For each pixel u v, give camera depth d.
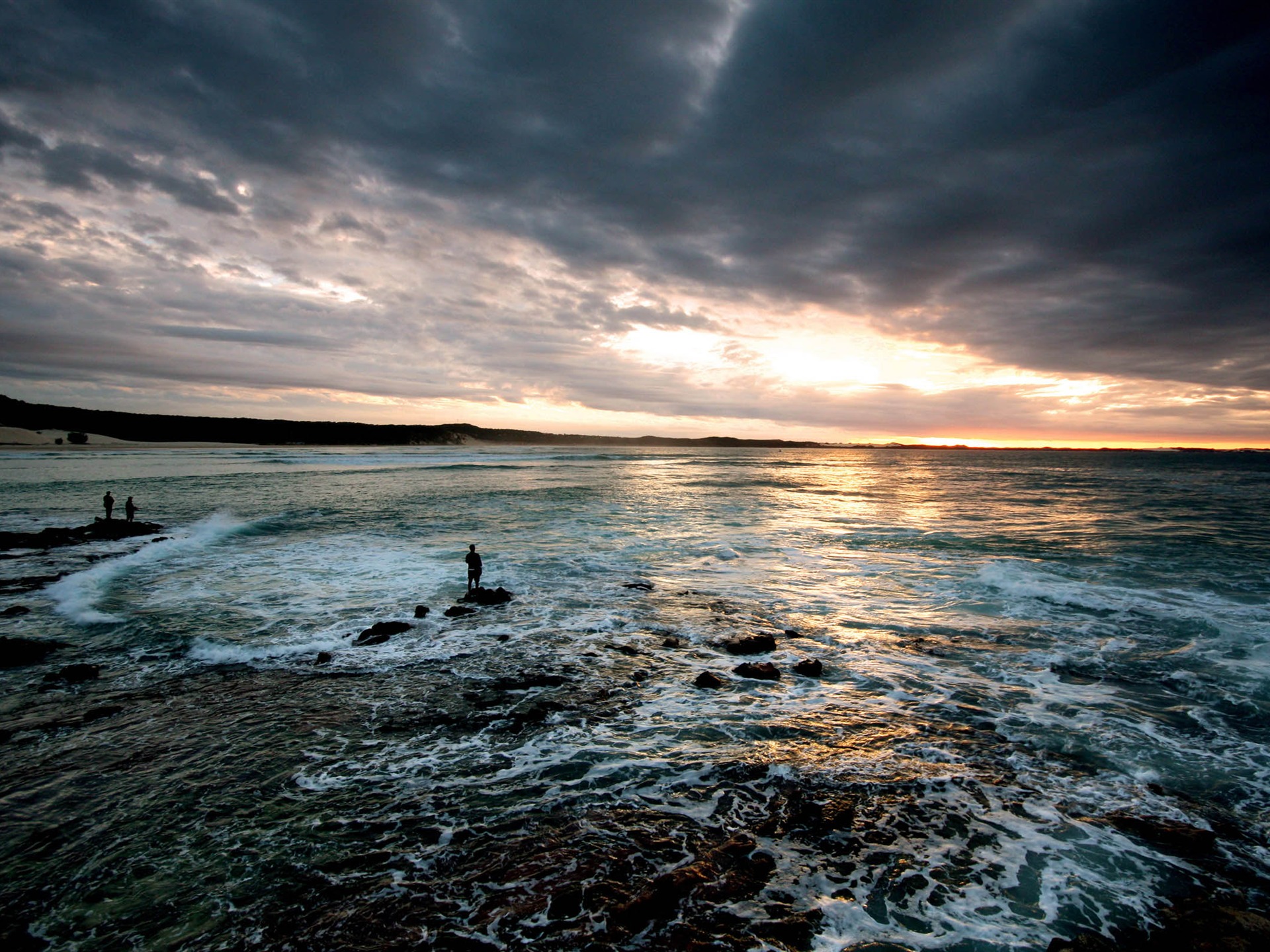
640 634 10.25
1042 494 37.62
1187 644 9.59
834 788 5.47
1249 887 4.24
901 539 19.83
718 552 17.42
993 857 4.55
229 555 17.17
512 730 6.75
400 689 7.90
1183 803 5.29
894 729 6.74
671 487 41.78
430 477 50.28
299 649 9.43
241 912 4.01
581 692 7.80
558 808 5.20
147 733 6.66
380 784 5.62
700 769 5.85
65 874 4.40
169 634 10.14
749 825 4.94
